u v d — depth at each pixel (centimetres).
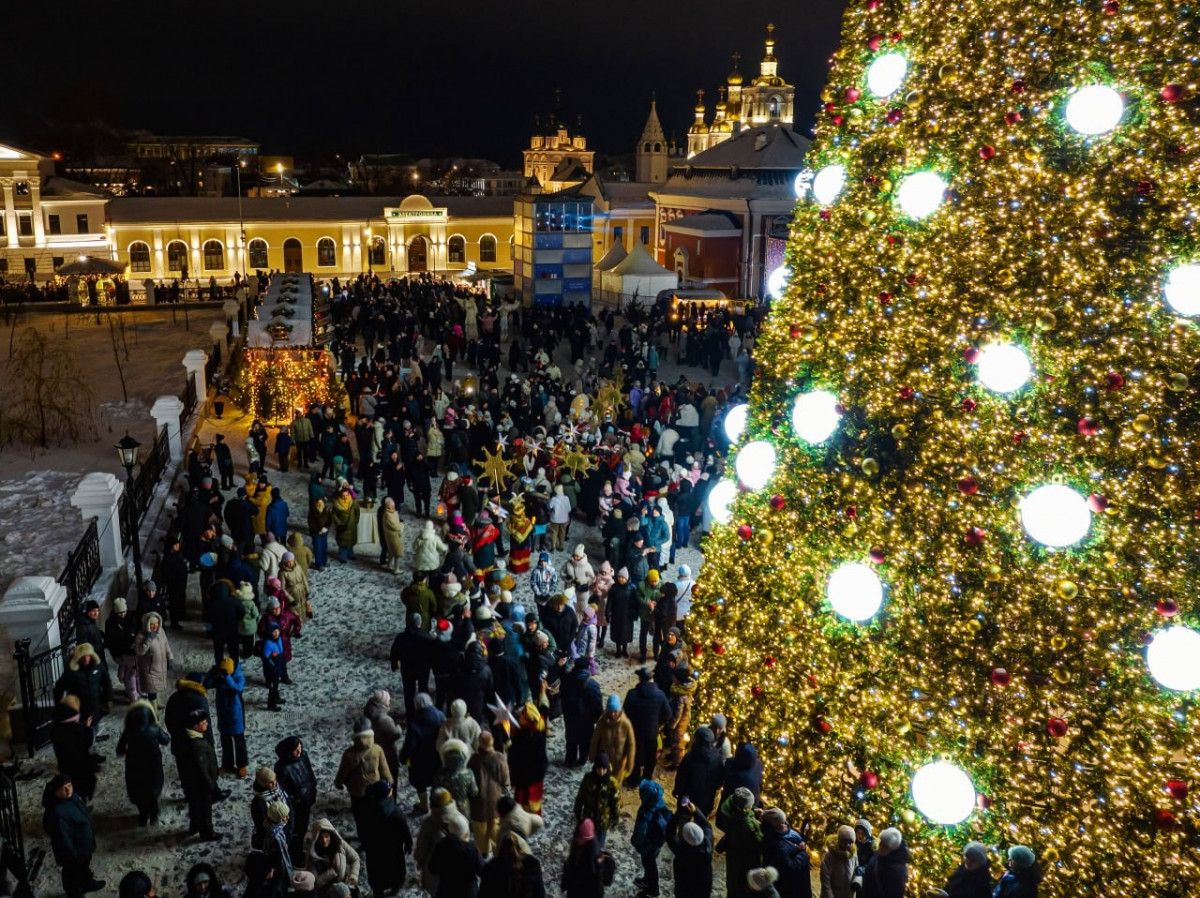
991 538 936
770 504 1098
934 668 982
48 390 2641
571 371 3450
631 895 1012
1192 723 848
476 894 870
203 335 4084
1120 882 880
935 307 966
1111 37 855
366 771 998
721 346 3547
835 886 921
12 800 1011
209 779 1040
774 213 5366
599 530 2047
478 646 1188
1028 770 934
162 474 2117
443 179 16762
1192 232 830
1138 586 869
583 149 13412
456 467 1989
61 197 6325
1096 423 847
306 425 2309
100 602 1442
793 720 1109
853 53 1053
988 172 930
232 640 1353
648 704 1159
